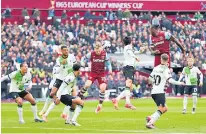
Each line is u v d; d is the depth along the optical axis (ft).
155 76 89.76
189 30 247.91
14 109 140.26
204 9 283.18
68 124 99.45
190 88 124.57
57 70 105.70
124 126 95.81
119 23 240.12
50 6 272.51
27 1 271.90
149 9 282.56
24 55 201.87
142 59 216.13
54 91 105.70
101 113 125.18
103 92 116.37
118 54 221.87
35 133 84.74
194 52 232.32
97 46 114.01
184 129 91.04
